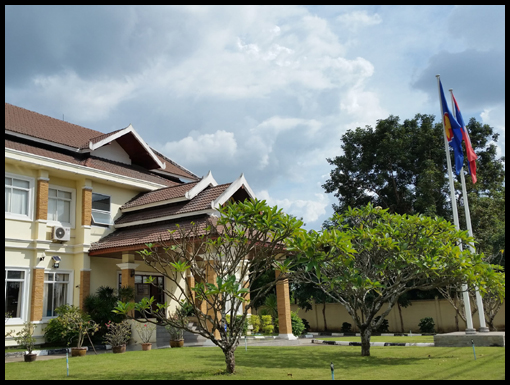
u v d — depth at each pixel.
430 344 16.56
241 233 9.92
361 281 10.55
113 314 18.23
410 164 31.08
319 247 9.66
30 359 12.98
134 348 16.84
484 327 15.88
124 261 19.22
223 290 8.86
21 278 17.39
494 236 26.09
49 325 17.16
